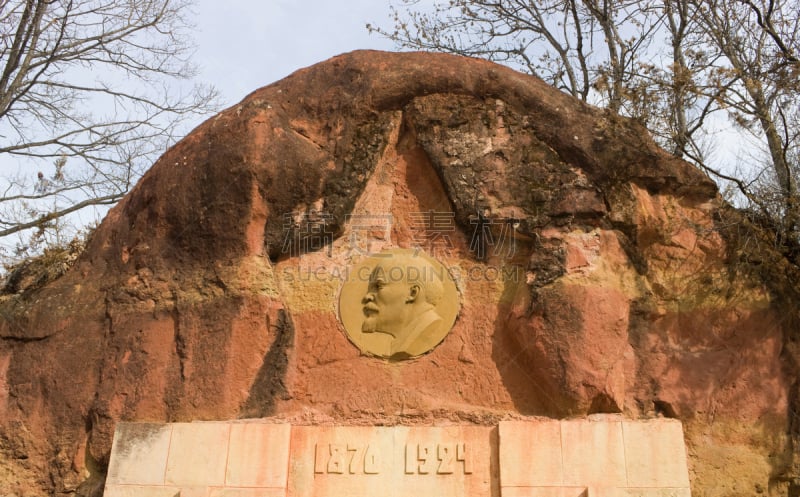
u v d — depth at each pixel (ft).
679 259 20.81
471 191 21.04
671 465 17.84
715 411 19.24
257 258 20.58
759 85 24.79
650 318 20.02
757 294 20.45
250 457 18.49
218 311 20.03
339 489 18.25
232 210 20.81
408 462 18.43
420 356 19.97
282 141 21.52
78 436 19.80
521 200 20.79
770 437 19.07
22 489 19.61
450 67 22.76
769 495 18.65
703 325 20.18
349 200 21.29
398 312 20.21
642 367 19.51
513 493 17.76
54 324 21.15
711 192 21.39
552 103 22.24
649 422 18.31
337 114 22.35
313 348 20.26
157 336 20.26
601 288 19.44
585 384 18.54
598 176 20.92
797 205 21.66
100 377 20.21
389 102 22.47
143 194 22.18
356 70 22.98
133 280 21.13
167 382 19.62
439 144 21.80
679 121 29.14
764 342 20.01
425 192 21.94
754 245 20.93
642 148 21.57
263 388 19.60
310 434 18.84
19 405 20.43
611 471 17.81
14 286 22.98
